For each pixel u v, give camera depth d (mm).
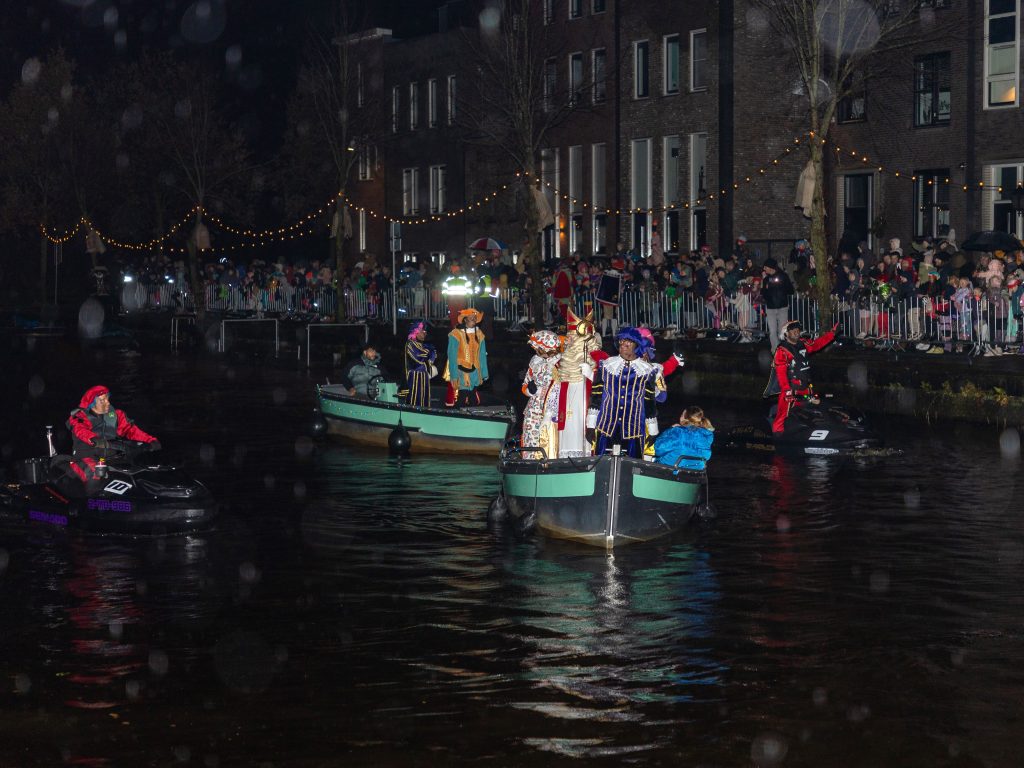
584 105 44656
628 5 44312
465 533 14758
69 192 64062
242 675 9586
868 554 13461
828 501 16391
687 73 42250
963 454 19844
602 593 11922
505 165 48375
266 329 44719
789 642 10328
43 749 8172
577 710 8797
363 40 55094
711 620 10969
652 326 31266
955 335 24797
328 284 44812
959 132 35406
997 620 10922
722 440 21062
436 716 8688
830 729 8422
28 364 39438
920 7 33656
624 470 13734
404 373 35531
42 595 12000
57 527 14992
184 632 10758
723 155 40844
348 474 19047
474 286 34188
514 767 7840
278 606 11578
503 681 9398
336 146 47844
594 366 14383
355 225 59031
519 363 31469
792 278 30094
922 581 12289
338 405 22391
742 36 40344
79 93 64312
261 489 17797
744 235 40625
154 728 8516
